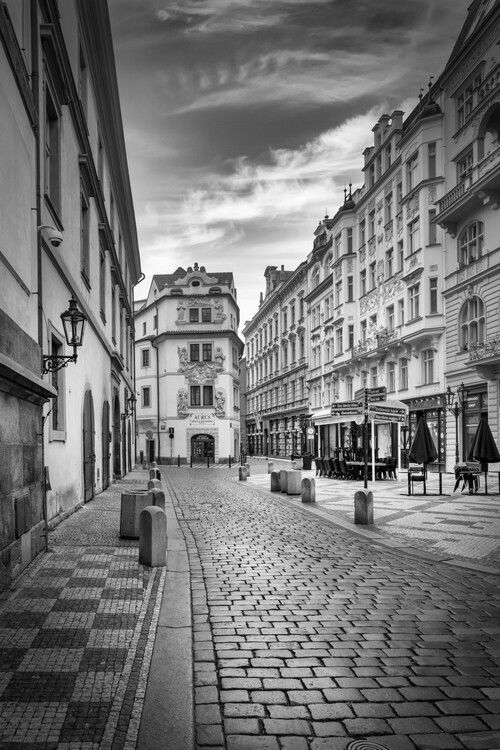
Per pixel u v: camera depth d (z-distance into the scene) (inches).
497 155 913.5
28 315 327.6
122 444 1121.4
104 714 134.7
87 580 254.7
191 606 224.7
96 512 496.4
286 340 2469.2
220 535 393.4
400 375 1317.7
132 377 1528.1
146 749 121.0
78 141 569.0
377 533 403.5
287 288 2421.3
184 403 2041.1
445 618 213.3
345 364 1606.8
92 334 646.5
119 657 168.4
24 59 328.8
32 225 337.7
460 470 709.9
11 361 228.8
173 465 1924.2
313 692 151.4
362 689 153.5
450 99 1133.7
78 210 564.7
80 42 629.6
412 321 1213.7
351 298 1627.7
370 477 944.9
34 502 296.8
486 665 170.1
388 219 1398.9
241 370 3629.4
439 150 1167.6
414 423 1248.2
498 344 923.4
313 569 291.0
